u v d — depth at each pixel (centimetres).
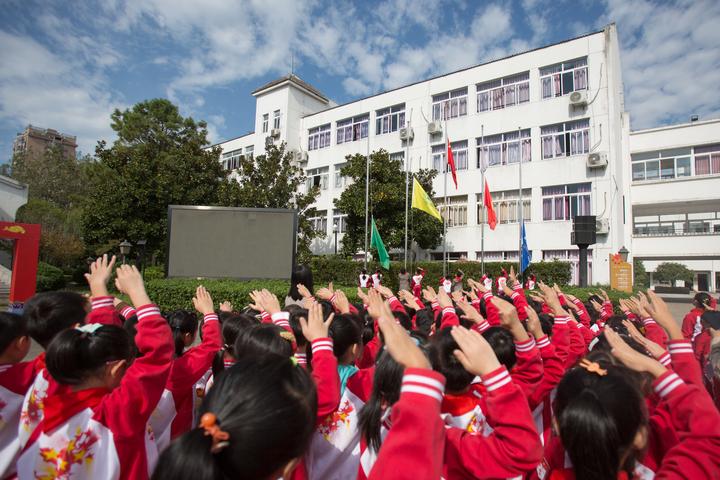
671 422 173
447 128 2061
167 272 977
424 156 2116
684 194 2253
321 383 192
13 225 1221
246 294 984
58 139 6134
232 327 267
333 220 2420
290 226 1001
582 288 1301
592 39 1719
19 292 1224
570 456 149
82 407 168
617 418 141
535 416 257
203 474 96
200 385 285
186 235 989
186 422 242
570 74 1775
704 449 149
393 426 125
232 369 124
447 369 190
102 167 2506
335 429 214
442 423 125
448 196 2042
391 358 180
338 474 210
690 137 2280
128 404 164
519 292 487
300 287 412
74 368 168
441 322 370
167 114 2730
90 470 161
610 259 1520
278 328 228
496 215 1914
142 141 2684
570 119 1748
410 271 1841
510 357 233
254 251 994
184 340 290
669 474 149
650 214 2650
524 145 1866
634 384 155
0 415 191
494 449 146
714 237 2294
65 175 3312
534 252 1802
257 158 1919
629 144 2259
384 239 1823
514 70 1889
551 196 1792
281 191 1870
